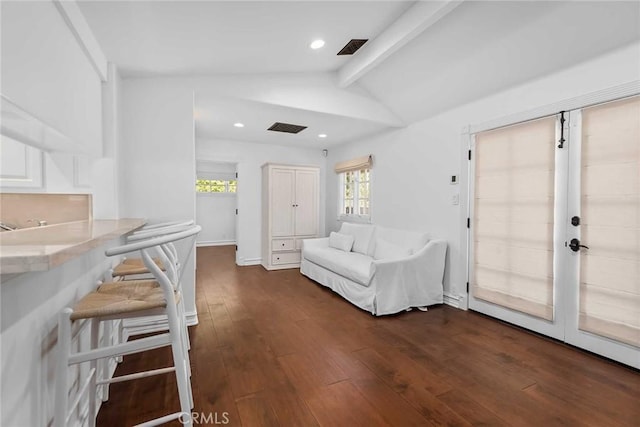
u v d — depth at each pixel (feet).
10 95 3.36
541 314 8.54
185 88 9.32
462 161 10.84
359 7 7.05
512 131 9.23
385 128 14.24
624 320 6.91
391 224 14.40
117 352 3.67
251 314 10.08
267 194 16.90
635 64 6.64
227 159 17.40
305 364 6.90
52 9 4.49
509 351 7.63
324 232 20.35
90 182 7.47
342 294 11.87
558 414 5.32
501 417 5.24
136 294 4.42
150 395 5.70
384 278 10.16
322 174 20.20
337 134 15.62
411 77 10.56
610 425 5.06
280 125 13.85
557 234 8.18
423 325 9.32
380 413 5.31
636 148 6.70
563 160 8.01
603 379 6.40
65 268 4.22
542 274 8.52
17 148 5.92
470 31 7.92
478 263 10.36
